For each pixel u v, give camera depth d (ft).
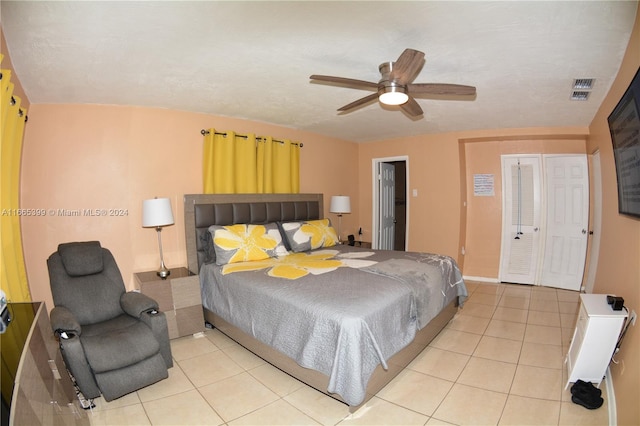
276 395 7.02
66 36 5.95
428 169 16.29
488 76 8.29
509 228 15.75
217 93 9.50
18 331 4.47
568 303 12.74
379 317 6.51
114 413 6.48
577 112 11.42
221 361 8.47
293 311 6.84
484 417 6.24
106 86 8.49
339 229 17.44
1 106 5.69
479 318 11.30
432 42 6.49
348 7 5.26
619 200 7.50
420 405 6.62
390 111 11.71
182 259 11.28
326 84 8.82
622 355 6.45
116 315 8.23
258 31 6.01
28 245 8.96
